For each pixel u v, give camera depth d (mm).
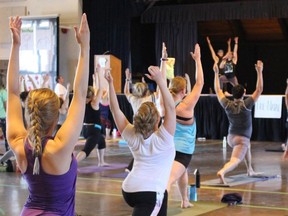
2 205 7773
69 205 3098
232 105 9336
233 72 19469
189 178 10109
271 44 25047
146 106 4578
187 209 7434
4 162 11320
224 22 23969
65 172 3045
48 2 21344
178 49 22875
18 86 3436
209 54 25391
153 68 4535
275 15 21109
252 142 17047
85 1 21641
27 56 20266
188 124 6473
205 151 14672
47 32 20016
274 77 25281
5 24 21797
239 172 10953
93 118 10477
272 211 7367
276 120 17156
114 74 19750
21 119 3355
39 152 3014
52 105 3094
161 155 4523
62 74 20828
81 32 3264
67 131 3066
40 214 3020
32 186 3061
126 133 4629
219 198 8250
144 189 4422
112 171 11008
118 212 7305
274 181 9883
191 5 22516
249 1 21547
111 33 22125
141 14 23125
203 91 25297
